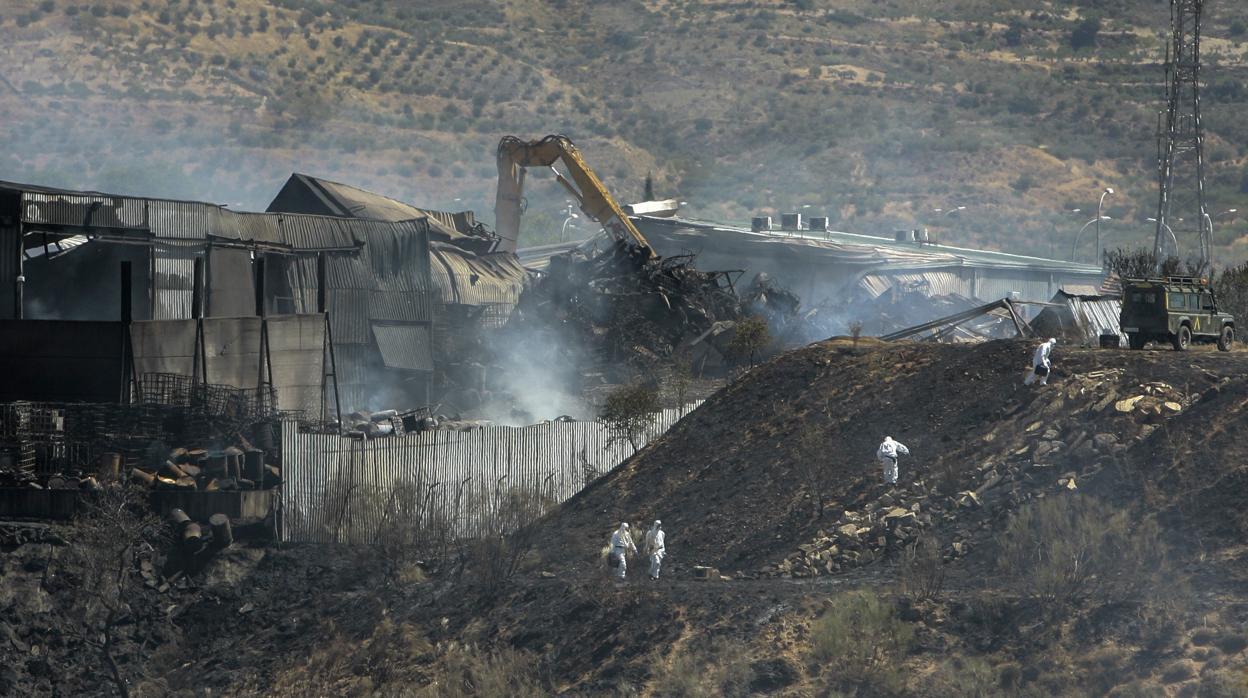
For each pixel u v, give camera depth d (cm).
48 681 9338
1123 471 8694
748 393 11544
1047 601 7588
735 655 7756
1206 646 7000
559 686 8050
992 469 9225
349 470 10500
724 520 9806
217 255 13838
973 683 7112
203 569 10075
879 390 10731
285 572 10112
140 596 9838
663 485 10706
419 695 8250
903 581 8144
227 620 9812
